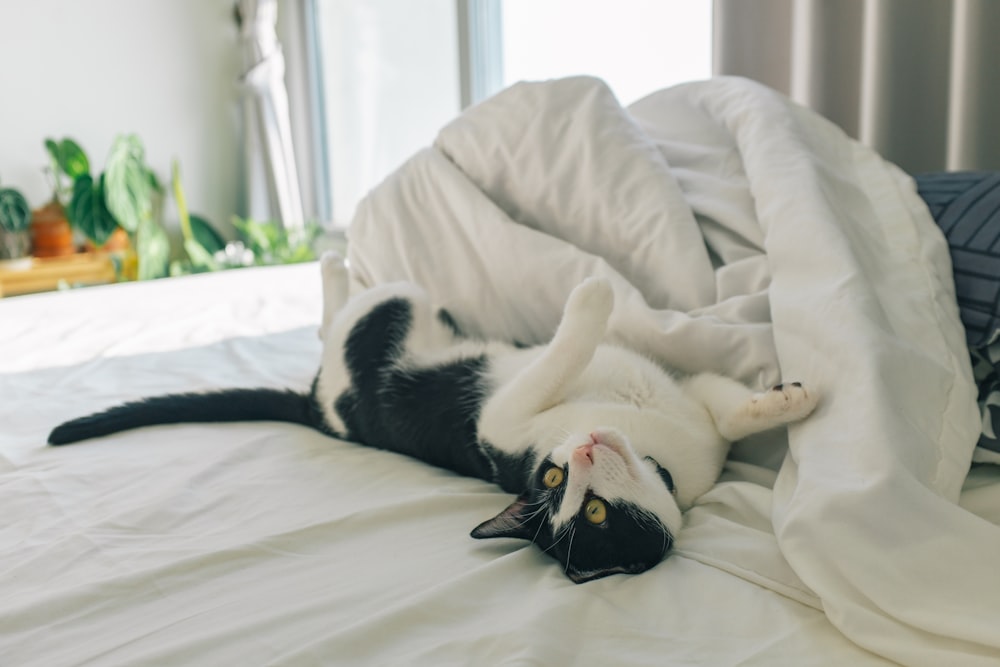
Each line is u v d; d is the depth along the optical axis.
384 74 4.01
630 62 2.86
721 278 1.26
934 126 1.85
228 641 0.74
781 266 1.17
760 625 0.75
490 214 1.47
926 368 0.97
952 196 1.29
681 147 1.57
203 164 4.57
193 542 0.97
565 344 1.09
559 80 1.57
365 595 0.83
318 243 4.45
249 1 4.20
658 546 0.89
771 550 0.85
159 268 4.14
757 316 1.18
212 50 4.51
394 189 1.65
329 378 1.38
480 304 1.49
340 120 4.33
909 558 0.74
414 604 0.78
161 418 1.42
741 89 1.59
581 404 1.12
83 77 4.18
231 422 1.45
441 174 1.59
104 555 0.95
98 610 0.82
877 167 1.42
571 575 0.88
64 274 3.93
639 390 1.13
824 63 1.97
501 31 3.36
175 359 1.81
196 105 4.51
